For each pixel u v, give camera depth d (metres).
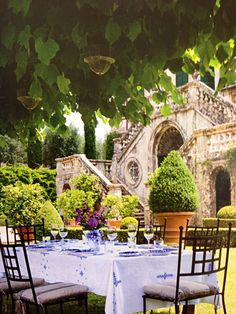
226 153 15.95
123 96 4.90
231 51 4.23
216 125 16.39
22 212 15.34
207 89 17.86
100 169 23.45
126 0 3.41
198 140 17.00
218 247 4.81
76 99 5.57
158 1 3.37
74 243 6.62
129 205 17.50
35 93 4.34
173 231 13.56
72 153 32.06
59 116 5.96
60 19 3.59
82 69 4.75
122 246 5.99
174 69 4.38
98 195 19.59
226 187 18.81
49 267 5.54
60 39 3.91
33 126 6.59
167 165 13.83
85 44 3.73
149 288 4.73
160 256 4.98
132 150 21.62
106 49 3.90
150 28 3.72
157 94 5.68
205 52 4.08
